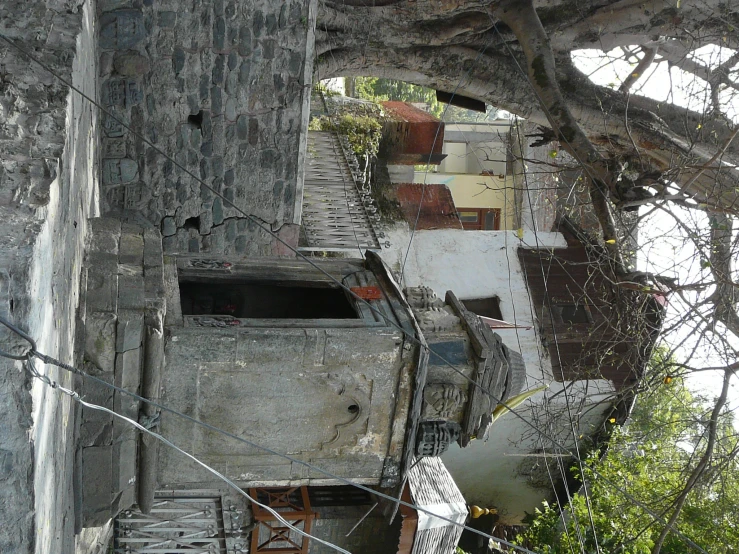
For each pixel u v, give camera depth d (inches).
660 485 366.6
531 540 406.3
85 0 209.0
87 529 212.7
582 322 427.5
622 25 356.5
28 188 130.7
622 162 301.6
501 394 216.8
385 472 212.2
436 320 217.9
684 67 373.7
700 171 276.8
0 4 191.0
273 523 336.8
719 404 250.5
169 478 199.6
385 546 353.7
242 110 293.9
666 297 279.3
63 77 169.8
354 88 691.4
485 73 376.5
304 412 199.0
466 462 442.9
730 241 283.6
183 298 230.4
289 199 314.5
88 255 195.5
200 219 307.1
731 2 340.2
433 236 442.9
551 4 344.2
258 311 234.2
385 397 202.1
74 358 163.8
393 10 337.4
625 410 390.3
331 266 231.6
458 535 356.5
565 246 450.6
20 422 108.0
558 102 293.9
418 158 492.7
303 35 287.6
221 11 277.1
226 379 189.2
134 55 274.7
